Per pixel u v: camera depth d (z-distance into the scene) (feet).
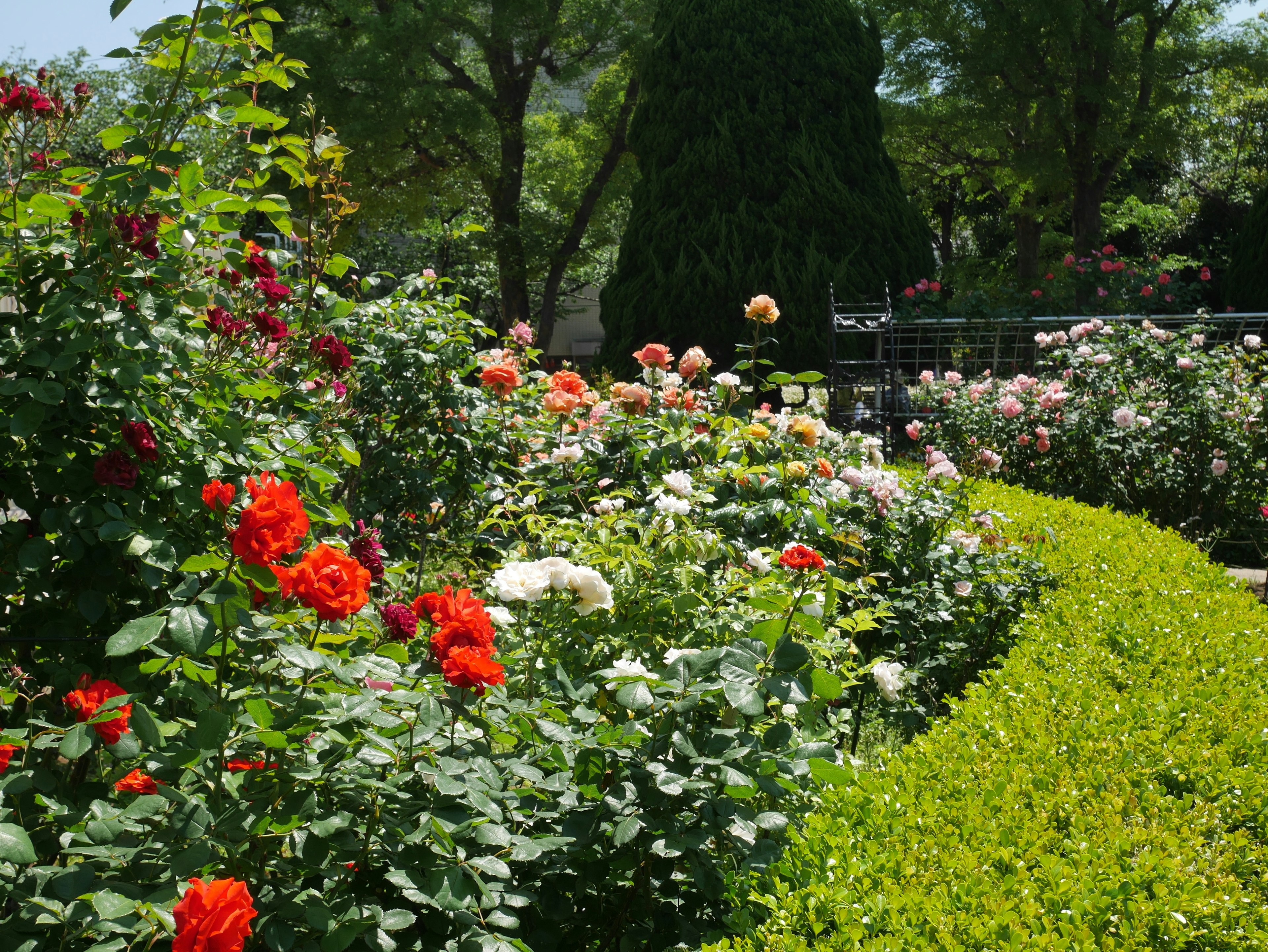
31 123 8.19
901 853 6.70
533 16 54.85
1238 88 66.08
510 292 63.05
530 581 7.77
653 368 15.88
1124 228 71.92
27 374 7.13
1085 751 8.29
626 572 8.72
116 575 7.54
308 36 51.31
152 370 7.47
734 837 6.97
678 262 35.24
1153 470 24.27
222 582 5.33
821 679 6.75
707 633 8.61
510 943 5.63
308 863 5.27
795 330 34.30
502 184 61.77
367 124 49.93
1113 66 53.11
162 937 4.76
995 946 5.70
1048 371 31.37
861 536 13.62
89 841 5.11
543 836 6.15
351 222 13.01
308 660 5.38
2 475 7.36
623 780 6.81
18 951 4.68
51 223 7.91
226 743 5.49
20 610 7.65
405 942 5.81
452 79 58.08
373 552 7.86
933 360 35.65
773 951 5.80
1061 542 15.96
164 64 8.33
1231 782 7.88
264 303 9.62
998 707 9.55
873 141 37.73
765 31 35.81
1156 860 6.59
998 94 55.36
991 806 7.41
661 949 7.07
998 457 17.10
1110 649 11.18
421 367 14.60
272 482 5.72
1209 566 14.98
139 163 7.75
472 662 5.62
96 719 5.13
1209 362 24.43
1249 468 23.34
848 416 31.63
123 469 7.06
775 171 35.42
